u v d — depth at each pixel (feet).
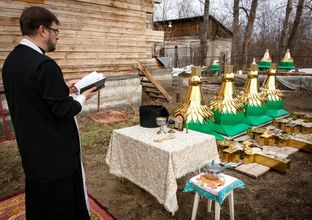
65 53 21.22
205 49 65.87
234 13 63.05
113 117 21.42
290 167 12.88
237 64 62.23
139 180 9.43
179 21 83.66
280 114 20.80
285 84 37.04
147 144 8.80
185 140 9.19
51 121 5.52
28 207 5.98
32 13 5.38
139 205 9.79
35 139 5.49
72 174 6.07
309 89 35.94
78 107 5.71
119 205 9.78
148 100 29.81
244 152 12.89
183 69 57.21
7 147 15.19
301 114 20.22
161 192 8.46
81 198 6.46
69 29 21.15
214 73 57.06
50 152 5.60
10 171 12.34
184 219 9.00
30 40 5.53
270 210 9.52
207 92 37.35
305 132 17.44
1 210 9.28
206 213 9.31
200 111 13.99
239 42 96.22
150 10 27.43
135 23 26.13
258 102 18.33
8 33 17.69
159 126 10.47
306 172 12.38
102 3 22.99
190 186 8.01
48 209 5.87
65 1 20.52
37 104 5.31
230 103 15.84
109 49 24.30
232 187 7.81
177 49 78.07
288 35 63.31
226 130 15.71
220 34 86.22
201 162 9.34
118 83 24.77
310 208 9.62
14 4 17.78
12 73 5.27
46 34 5.60
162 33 29.12
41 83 5.11
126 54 25.90
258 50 98.84
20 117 5.40
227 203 9.94
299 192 10.68
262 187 11.03
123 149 9.96
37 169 5.64
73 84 7.07
